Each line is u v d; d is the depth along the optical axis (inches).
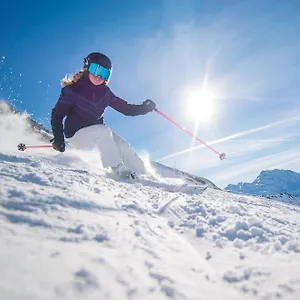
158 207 135.5
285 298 69.5
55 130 210.5
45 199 102.0
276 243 102.2
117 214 110.0
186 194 185.3
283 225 134.3
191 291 67.9
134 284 64.5
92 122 217.9
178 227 114.9
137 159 223.0
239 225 114.0
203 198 179.8
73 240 77.8
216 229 113.0
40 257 64.9
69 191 119.6
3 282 53.9
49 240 74.3
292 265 85.8
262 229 114.5
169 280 69.6
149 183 202.5
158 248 88.3
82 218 94.5
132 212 118.2
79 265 65.5
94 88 213.8
